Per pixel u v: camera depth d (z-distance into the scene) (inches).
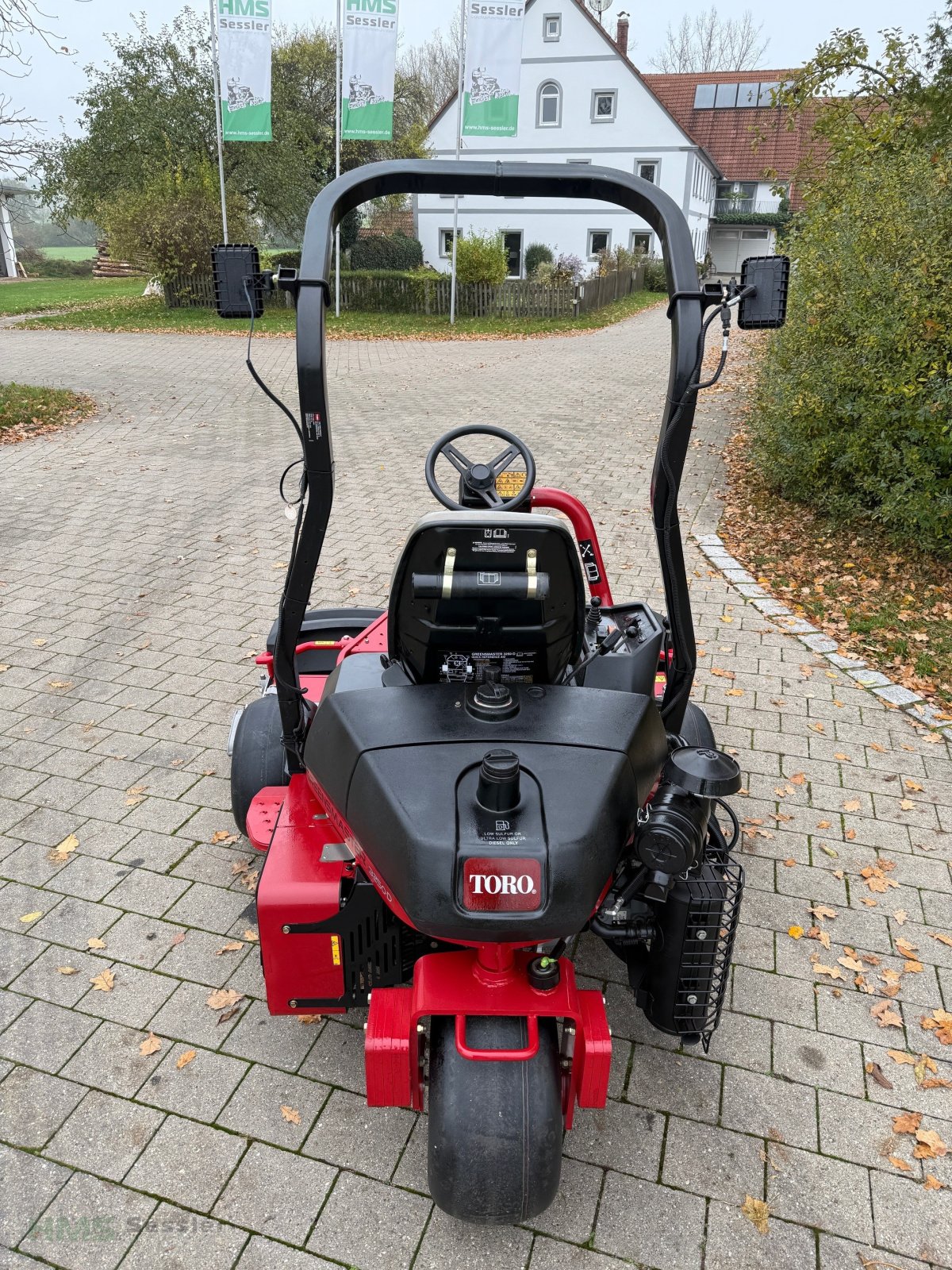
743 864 146.1
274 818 115.9
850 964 126.3
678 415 91.3
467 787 82.5
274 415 478.3
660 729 98.5
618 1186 96.7
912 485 259.4
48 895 137.0
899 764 174.2
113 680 199.9
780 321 88.9
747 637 226.2
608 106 1248.8
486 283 975.0
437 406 503.5
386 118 730.2
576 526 157.1
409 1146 100.5
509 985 84.6
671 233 94.6
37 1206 93.9
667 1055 112.5
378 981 98.4
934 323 239.1
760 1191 96.5
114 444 412.2
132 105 994.1
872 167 278.5
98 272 1545.3
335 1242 90.9
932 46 316.2
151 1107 104.7
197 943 128.7
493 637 94.4
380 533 296.7
